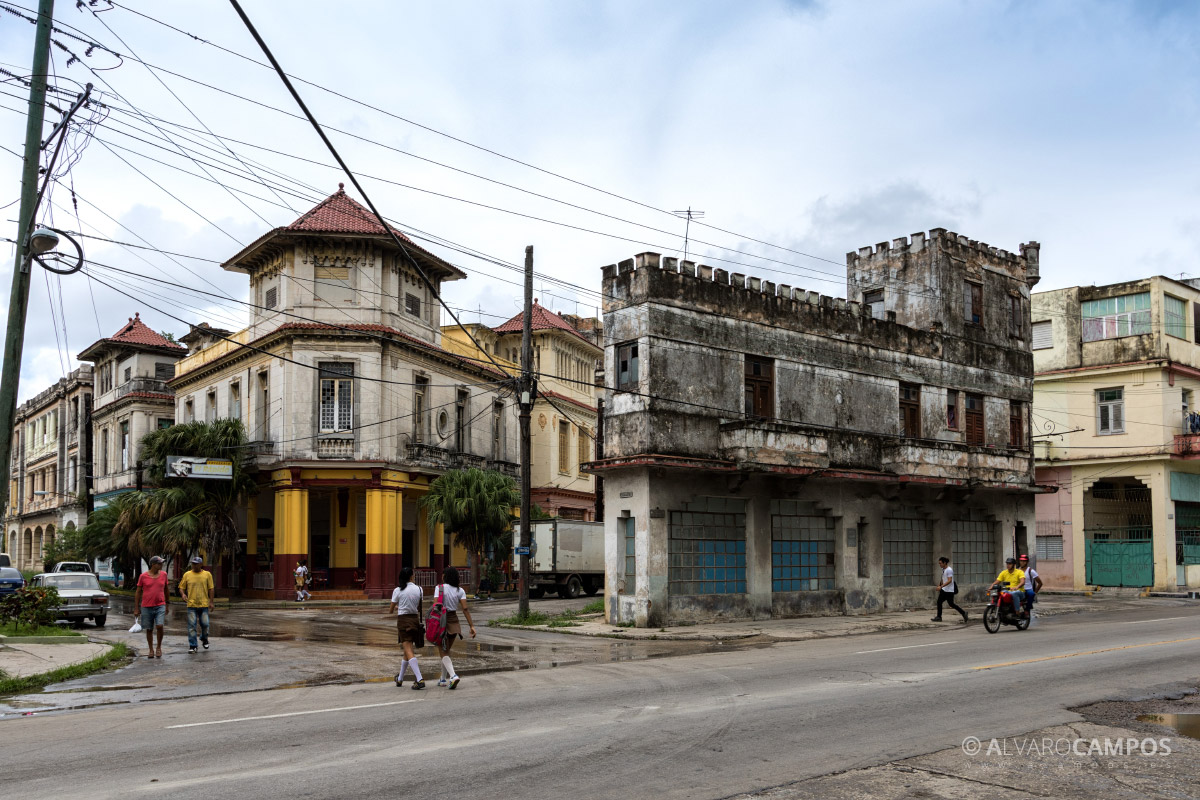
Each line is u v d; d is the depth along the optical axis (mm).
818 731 9492
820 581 27641
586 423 57906
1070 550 41281
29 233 14664
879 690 12141
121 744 9164
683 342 24703
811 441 26328
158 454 37688
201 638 19500
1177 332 40719
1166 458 38781
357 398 37875
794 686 12594
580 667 15617
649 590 23281
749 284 26641
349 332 37594
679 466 23469
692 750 8641
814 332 28062
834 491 27875
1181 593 37688
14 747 9133
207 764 8156
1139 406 39844
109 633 24312
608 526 24656
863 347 29422
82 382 62438
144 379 53219
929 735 9336
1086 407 41344
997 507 33594
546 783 7477
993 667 14430
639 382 24094
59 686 14242
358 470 37750
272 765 8086
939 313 32094
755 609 25562
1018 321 35812
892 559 29891
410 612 13258
